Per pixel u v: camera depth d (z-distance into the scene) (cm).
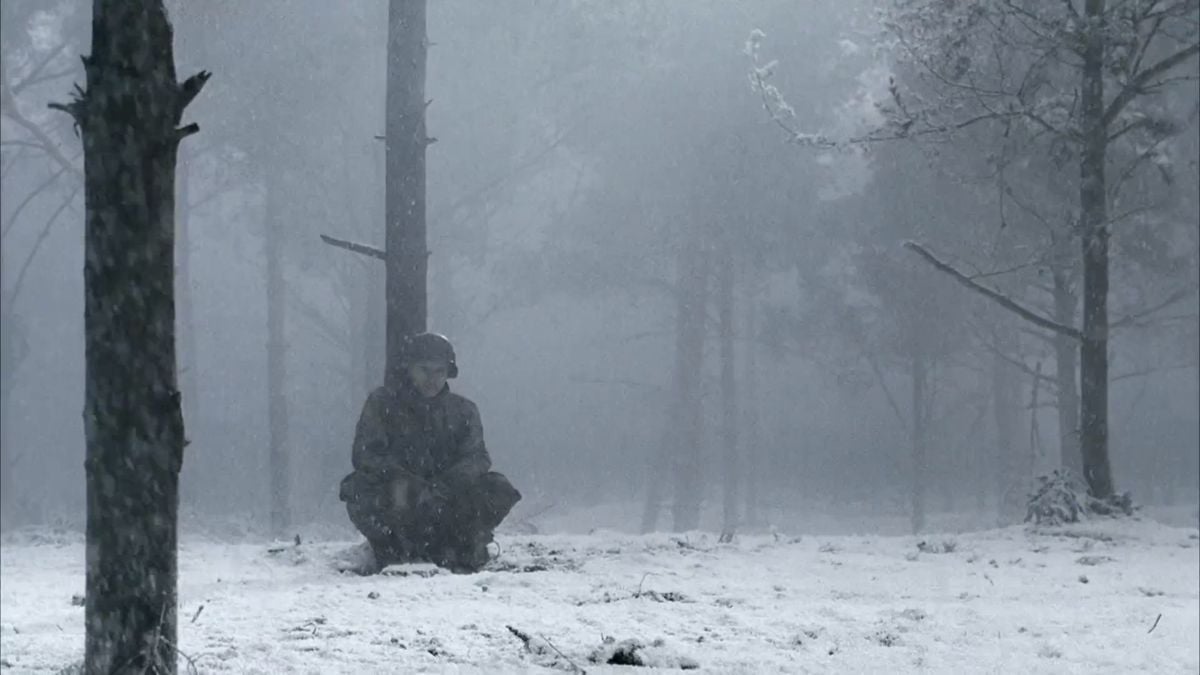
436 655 548
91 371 436
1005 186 1842
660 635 607
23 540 1870
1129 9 1625
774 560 1123
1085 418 1664
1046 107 1714
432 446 1127
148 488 434
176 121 444
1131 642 600
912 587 912
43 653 578
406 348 1144
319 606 763
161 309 439
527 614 705
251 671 496
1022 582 959
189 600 809
